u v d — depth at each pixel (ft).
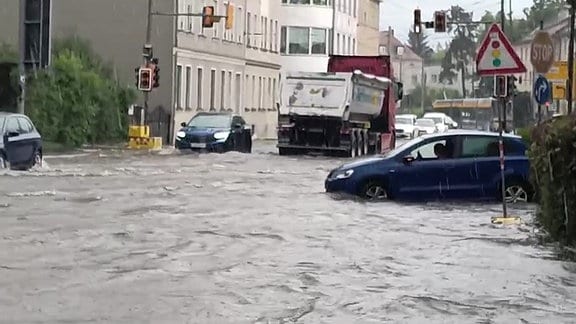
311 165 141.28
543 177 62.08
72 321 36.91
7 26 230.48
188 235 61.52
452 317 39.24
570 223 57.93
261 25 305.12
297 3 334.03
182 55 231.50
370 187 89.20
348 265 51.49
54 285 43.93
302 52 335.88
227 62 266.57
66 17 229.45
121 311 38.88
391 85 202.18
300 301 41.70
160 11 225.97
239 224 67.92
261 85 305.12
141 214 72.69
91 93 186.29
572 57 107.45
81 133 183.11
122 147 185.88
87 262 50.42
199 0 241.55
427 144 89.71
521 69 72.33
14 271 47.24
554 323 38.45
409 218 75.05
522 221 72.43
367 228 67.92
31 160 111.65
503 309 41.09
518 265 52.70
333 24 339.36
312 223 69.82
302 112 170.30
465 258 54.95
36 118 174.91
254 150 199.41
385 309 40.47
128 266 49.42
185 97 235.40
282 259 52.85
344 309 40.27
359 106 176.65
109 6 227.81
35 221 66.80
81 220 67.97
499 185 88.28
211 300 41.42
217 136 170.50
